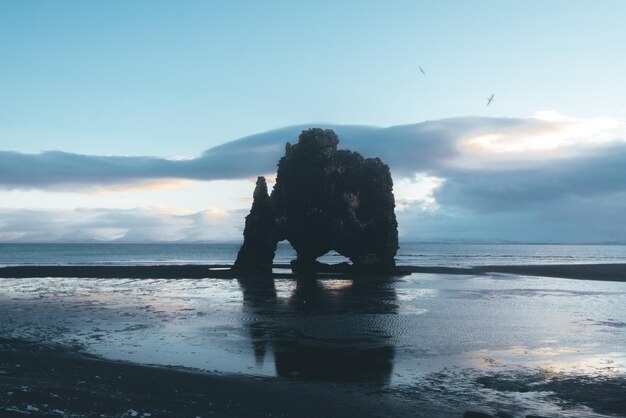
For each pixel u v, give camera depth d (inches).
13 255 7337.6
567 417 647.8
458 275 3046.3
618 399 722.2
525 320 1384.1
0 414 569.6
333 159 3415.4
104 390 696.4
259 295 1956.2
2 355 923.4
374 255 3171.8
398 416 640.4
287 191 3440.0
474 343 1090.1
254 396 707.4
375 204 3250.5
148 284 2386.8
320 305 1674.5
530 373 852.6
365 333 1196.5
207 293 2020.2
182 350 1015.0
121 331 1202.6
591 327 1280.8
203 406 648.4
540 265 4212.6
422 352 1005.8
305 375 837.8
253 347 1046.4
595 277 2923.2
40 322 1312.7
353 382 799.7
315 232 3346.5
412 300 1814.7
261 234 3467.0
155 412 612.7
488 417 627.8
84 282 2471.7
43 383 716.7
